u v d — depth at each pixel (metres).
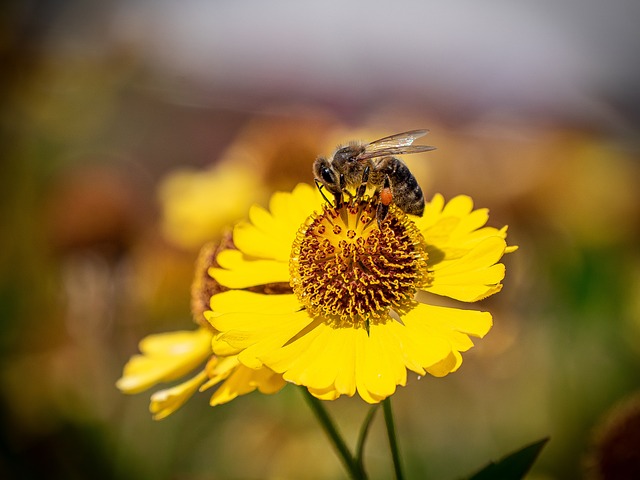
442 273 0.15
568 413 0.24
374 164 0.16
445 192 0.29
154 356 0.17
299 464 0.23
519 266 0.27
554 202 0.28
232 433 0.25
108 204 0.28
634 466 0.17
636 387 0.24
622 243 0.28
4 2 0.30
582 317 0.26
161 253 0.27
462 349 0.14
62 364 0.26
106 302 0.27
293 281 0.16
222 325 0.15
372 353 0.15
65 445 0.24
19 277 0.27
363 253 0.15
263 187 0.27
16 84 0.30
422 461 0.23
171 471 0.24
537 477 0.23
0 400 0.25
